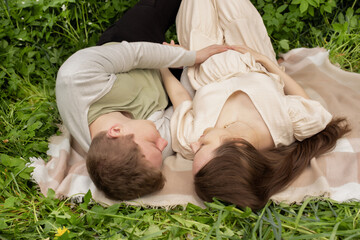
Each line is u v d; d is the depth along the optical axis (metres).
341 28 2.68
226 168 1.69
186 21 2.43
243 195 1.69
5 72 2.55
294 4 2.77
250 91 1.93
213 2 2.46
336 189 1.87
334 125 2.05
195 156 1.76
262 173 1.77
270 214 1.74
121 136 1.74
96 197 1.90
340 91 2.40
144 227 1.82
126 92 2.00
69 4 2.70
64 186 1.96
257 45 2.34
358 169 1.92
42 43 2.71
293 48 2.87
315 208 1.82
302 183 1.90
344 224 1.69
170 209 1.87
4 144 2.21
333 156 1.99
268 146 1.92
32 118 2.27
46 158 2.14
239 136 1.80
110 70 2.00
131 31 2.34
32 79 2.64
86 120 1.91
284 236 1.70
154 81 2.20
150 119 2.05
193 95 2.30
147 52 2.09
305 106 1.99
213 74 2.14
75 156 2.20
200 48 2.34
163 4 2.46
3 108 2.47
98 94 1.92
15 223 1.84
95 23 2.81
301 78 2.59
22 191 2.01
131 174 1.72
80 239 1.74
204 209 1.81
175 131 2.04
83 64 1.91
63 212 1.83
